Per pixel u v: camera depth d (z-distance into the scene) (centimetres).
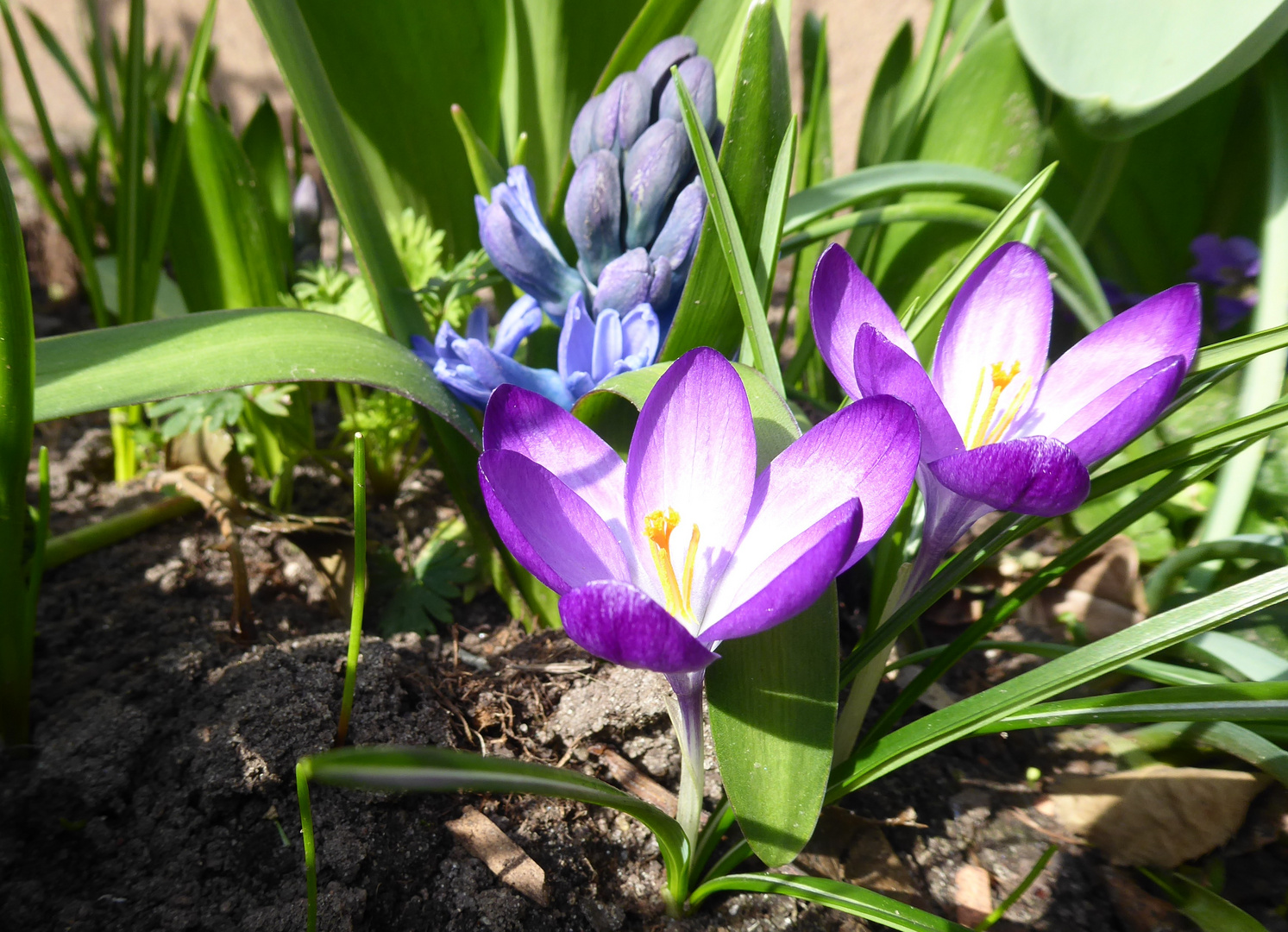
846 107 45
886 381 17
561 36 29
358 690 22
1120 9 25
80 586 26
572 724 23
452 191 31
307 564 27
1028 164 28
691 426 17
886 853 22
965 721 18
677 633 14
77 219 29
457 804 22
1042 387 19
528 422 17
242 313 21
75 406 19
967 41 33
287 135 51
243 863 20
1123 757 24
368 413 28
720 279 22
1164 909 21
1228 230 32
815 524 16
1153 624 17
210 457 27
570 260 27
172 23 50
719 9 26
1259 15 23
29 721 22
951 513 18
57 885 20
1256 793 22
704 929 20
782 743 17
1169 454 20
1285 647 23
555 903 21
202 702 23
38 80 52
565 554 16
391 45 28
